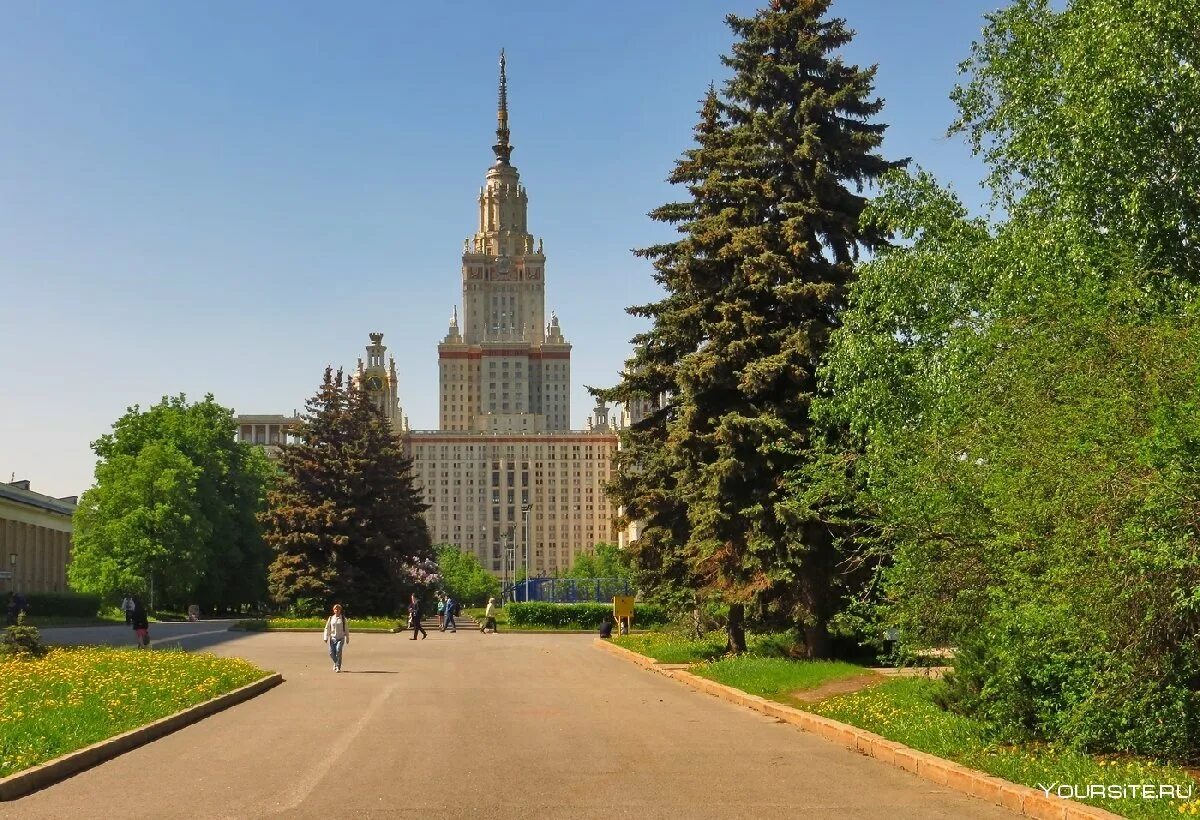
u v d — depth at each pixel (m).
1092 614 12.18
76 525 79.19
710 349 29.06
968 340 17.64
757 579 27.45
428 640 54.00
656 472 35.34
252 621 63.16
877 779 13.56
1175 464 11.10
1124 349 12.89
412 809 11.62
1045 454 13.02
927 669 20.31
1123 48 18.12
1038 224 20.67
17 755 13.95
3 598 67.88
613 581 94.38
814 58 29.11
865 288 24.08
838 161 28.55
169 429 84.06
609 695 25.17
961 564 15.30
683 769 14.30
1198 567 11.43
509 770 14.23
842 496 20.86
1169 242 18.89
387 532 73.12
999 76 23.59
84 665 26.12
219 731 18.64
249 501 92.31
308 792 12.70
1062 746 13.70
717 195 30.02
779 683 23.77
